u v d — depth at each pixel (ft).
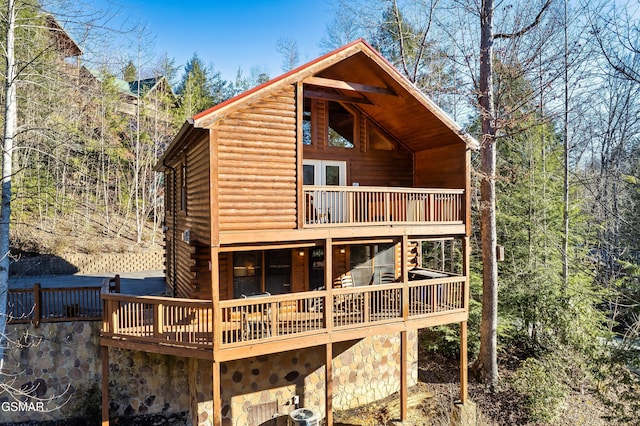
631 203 49.85
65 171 76.38
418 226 33.71
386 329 32.19
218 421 26.45
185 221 38.34
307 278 37.93
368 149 41.24
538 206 53.06
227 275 35.01
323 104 39.27
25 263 61.87
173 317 28.30
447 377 43.04
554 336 46.19
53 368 35.81
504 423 35.35
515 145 58.13
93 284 53.78
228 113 26.55
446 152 38.47
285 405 33.91
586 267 51.85
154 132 92.68
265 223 28.45
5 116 31.86
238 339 28.43
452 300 35.58
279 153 29.12
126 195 92.02
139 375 36.14
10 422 35.04
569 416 37.11
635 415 34.81
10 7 31.17
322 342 29.84
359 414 35.65
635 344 41.14
